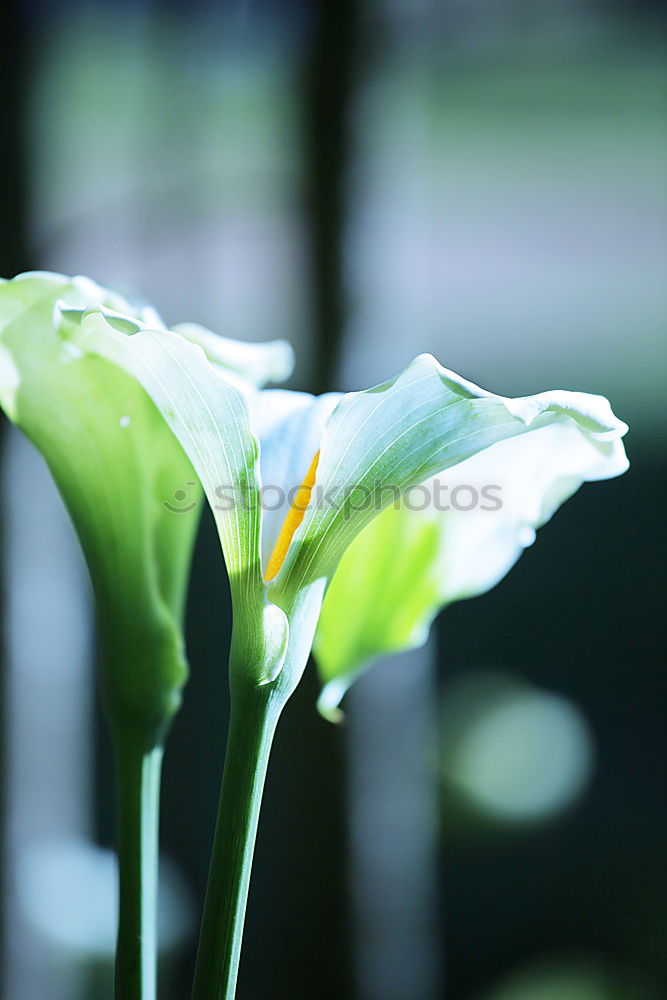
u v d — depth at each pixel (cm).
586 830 430
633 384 594
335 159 229
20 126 223
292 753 248
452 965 372
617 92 451
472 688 483
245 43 254
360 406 106
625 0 253
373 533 118
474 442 108
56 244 239
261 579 107
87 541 112
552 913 394
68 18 244
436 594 118
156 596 112
